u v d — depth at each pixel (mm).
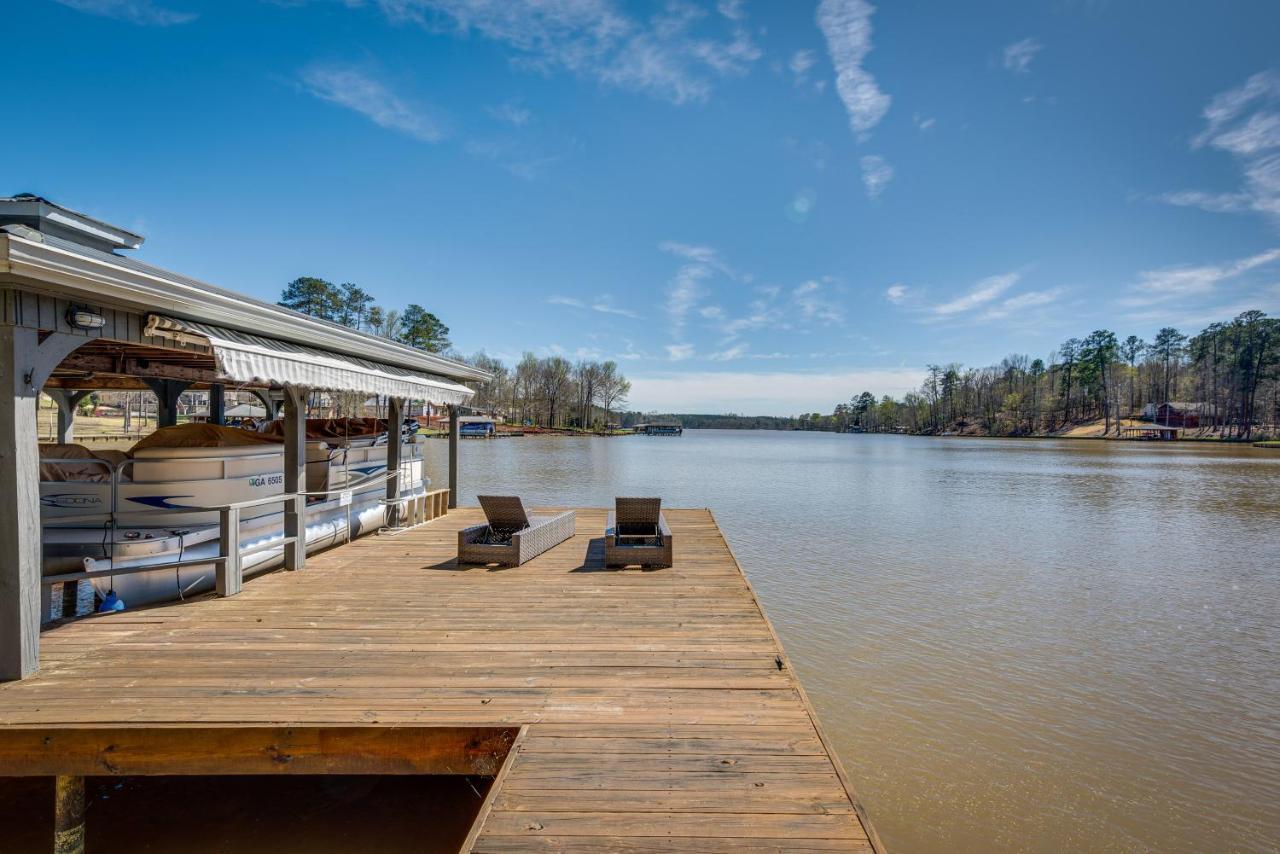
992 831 5000
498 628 4875
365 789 4820
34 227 4211
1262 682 7613
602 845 2363
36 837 4172
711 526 9930
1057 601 10750
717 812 2572
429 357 9148
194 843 4160
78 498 5391
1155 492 27094
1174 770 5828
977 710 6898
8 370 3625
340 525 8008
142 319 4449
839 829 2475
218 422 9531
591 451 59094
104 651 4266
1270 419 76062
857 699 7137
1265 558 14195
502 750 3258
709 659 4258
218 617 5059
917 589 11406
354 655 4258
